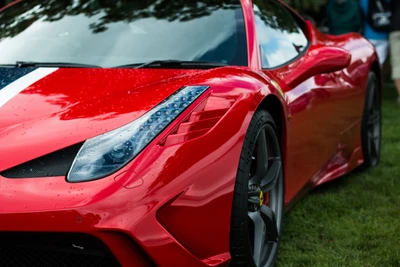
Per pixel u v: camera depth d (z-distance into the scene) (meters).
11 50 2.92
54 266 1.97
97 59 2.76
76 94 2.25
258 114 2.41
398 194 3.85
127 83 2.34
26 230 1.82
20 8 3.34
